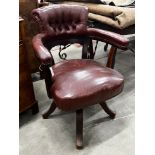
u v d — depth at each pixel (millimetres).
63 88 1162
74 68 1344
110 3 2117
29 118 1581
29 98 1521
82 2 2062
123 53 2604
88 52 1568
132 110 1638
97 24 1931
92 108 1670
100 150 1310
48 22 1388
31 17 1729
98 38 1435
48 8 1405
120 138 1392
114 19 1812
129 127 1477
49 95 1267
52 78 1271
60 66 1398
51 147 1344
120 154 1280
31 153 1305
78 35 1486
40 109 1671
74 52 2652
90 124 1511
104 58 2447
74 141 1384
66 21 1464
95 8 1925
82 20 1461
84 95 1127
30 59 1881
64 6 1451
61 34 1447
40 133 1450
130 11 1813
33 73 2014
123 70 2209
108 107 1552
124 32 1859
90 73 1272
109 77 1239
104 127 1483
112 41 1326
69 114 1621
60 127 1502
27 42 1785
